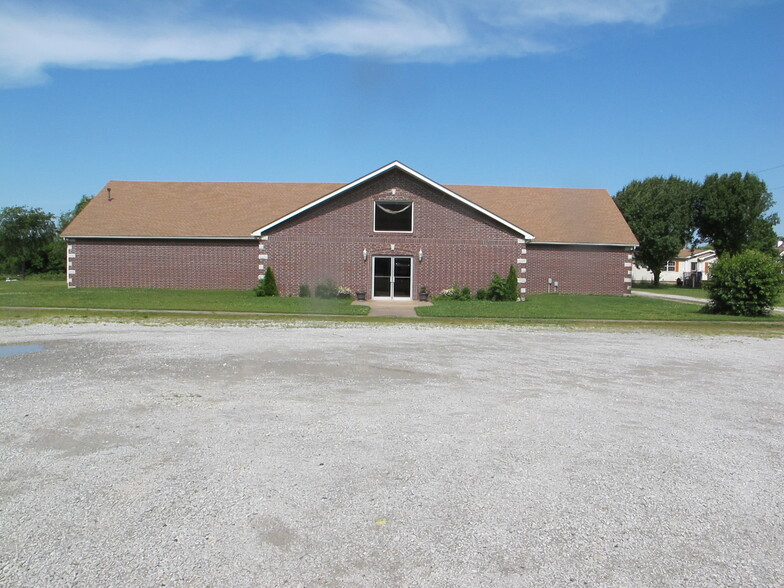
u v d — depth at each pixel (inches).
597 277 1304.1
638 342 560.1
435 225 1094.4
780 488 192.1
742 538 158.9
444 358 431.2
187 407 275.9
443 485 189.3
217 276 1210.6
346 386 328.2
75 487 183.0
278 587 133.1
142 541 151.3
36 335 527.8
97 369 365.7
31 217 2449.6
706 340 591.2
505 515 169.3
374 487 186.9
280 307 858.8
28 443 222.1
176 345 470.0
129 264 1211.9
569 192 1483.8
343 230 1089.4
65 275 2385.6
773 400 313.4
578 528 162.6
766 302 871.7
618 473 202.4
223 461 206.7
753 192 2374.5
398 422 257.6
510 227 1098.7
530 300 1082.7
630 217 2206.0
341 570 140.2
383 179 1089.4
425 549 150.0
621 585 136.2
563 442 234.7
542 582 136.8
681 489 189.9
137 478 190.5
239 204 1320.1
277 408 277.3
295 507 171.8
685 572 142.1
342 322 699.4
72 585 132.3
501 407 287.1
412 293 1093.1
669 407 294.4
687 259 2773.1
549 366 407.2
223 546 149.6
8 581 133.3
